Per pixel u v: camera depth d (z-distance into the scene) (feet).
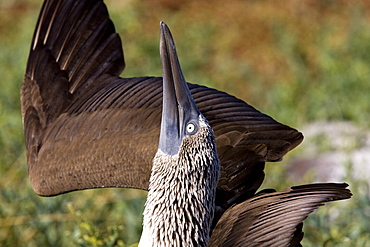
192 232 27.71
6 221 40.29
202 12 81.92
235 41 76.64
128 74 65.26
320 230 38.32
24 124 33.68
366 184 41.78
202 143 27.27
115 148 31.09
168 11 82.84
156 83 32.81
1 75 61.67
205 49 74.54
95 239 34.55
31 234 40.24
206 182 27.50
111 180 30.89
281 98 62.95
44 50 34.78
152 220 27.86
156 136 30.94
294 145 31.73
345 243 36.37
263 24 78.54
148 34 77.87
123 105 32.40
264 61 73.72
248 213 27.63
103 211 41.96
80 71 34.06
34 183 31.78
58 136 32.65
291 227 26.76
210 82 66.03
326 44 72.13
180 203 27.53
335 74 64.64
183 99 27.35
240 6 81.97
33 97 34.19
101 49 34.30
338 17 80.23
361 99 60.23
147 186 30.32
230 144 30.68
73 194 41.70
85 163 31.12
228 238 27.53
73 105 33.47
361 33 70.90
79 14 34.78
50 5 35.14
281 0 81.87
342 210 40.22
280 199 27.09
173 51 27.20
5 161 46.14
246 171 30.91
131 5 82.02
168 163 27.53
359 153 50.31
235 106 31.78
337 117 59.72
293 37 74.74
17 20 82.43
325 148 52.26
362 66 64.03
